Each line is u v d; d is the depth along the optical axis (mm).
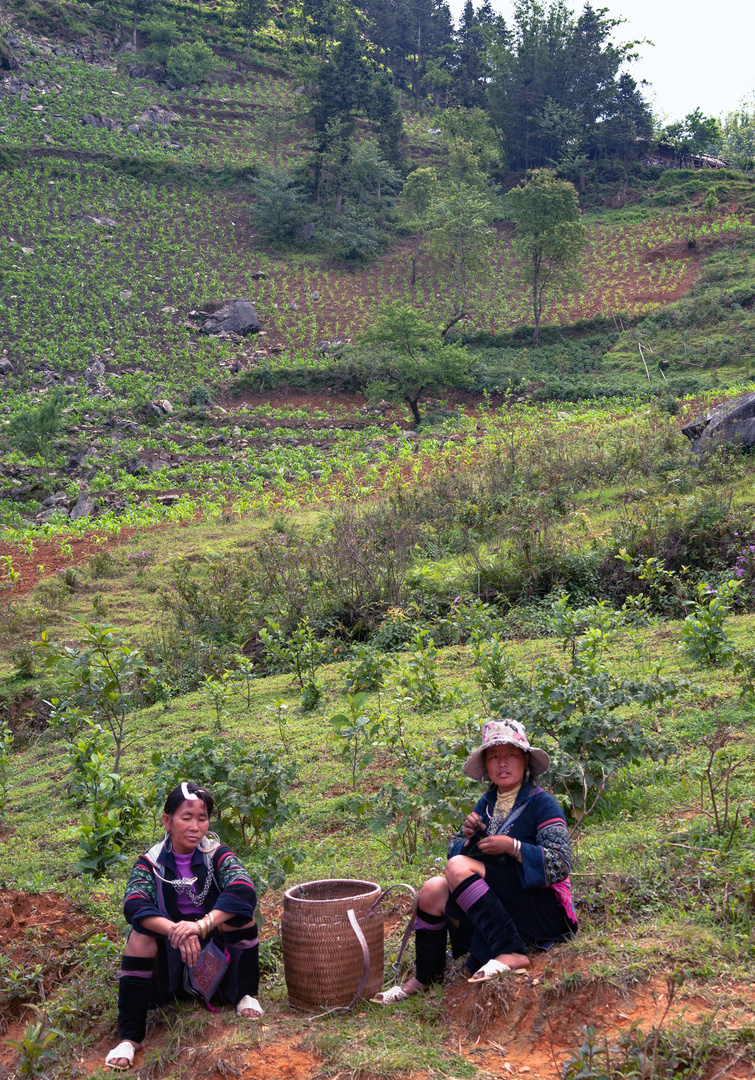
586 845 4738
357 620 14125
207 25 106188
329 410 45812
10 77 86500
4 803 8883
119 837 6008
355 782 7191
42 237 63656
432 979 3627
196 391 45469
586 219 75250
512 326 56281
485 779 5047
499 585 13688
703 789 5285
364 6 120500
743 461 17469
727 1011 2865
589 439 23297
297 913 3611
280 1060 3180
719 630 8320
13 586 20859
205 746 5824
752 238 62000
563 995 3137
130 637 15891
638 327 52250
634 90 85875
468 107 96250
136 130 83000
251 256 67312
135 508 29531
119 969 4098
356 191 77438
